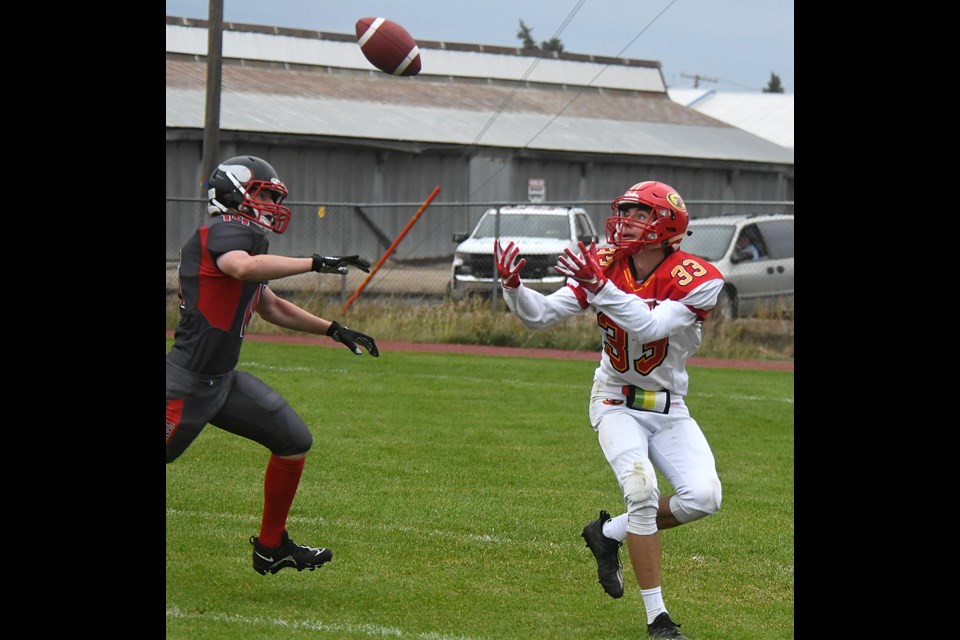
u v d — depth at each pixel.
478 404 29.59
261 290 14.49
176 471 20.95
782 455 24.28
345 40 90.75
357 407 28.42
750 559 16.69
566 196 80.81
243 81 78.88
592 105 95.81
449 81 95.06
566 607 14.30
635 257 13.97
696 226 48.34
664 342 13.66
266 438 14.20
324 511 18.53
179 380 13.74
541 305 13.72
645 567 13.18
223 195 13.83
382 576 15.25
